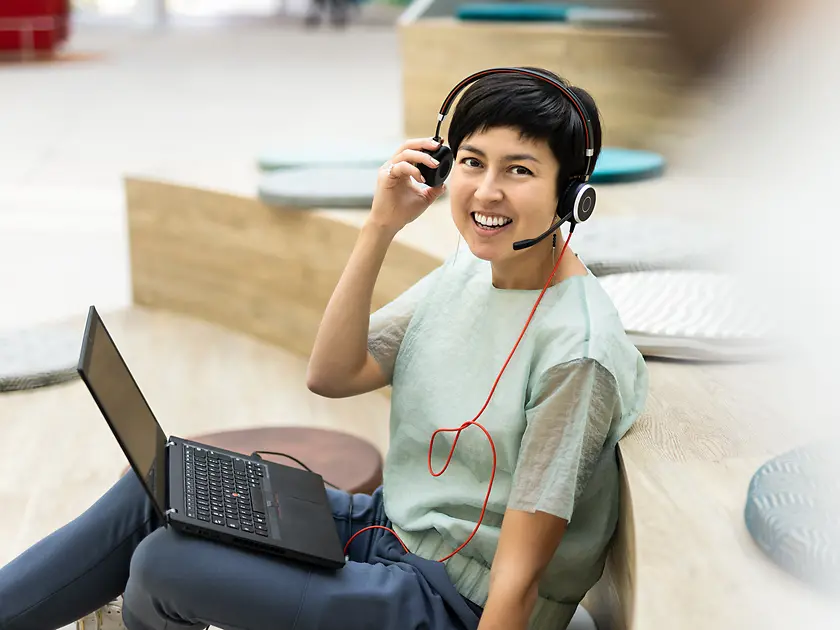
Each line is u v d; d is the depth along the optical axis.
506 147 1.23
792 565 1.01
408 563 1.35
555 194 1.26
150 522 1.39
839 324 0.58
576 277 1.32
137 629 1.30
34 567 1.38
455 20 5.32
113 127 7.27
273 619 1.24
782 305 0.60
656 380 1.61
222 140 6.72
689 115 0.43
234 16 17.22
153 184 3.65
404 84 5.15
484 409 1.30
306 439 2.09
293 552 1.27
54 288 3.98
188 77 10.14
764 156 0.45
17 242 4.56
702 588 1.00
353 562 1.33
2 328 3.50
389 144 4.29
